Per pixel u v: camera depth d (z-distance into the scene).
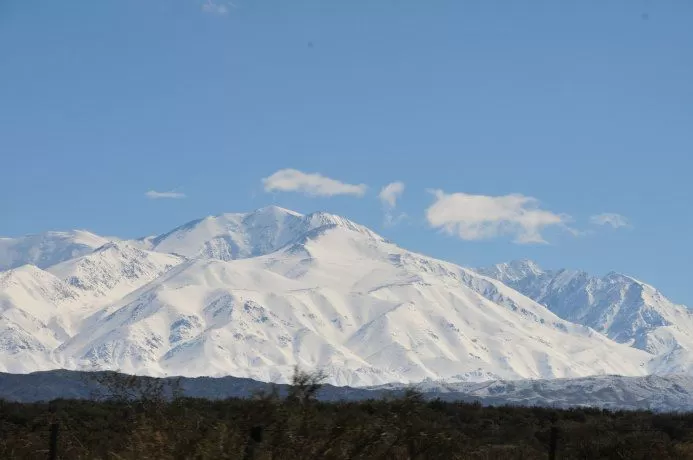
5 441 54.50
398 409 46.03
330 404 56.16
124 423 59.88
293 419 43.16
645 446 67.88
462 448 58.69
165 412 50.97
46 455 52.81
